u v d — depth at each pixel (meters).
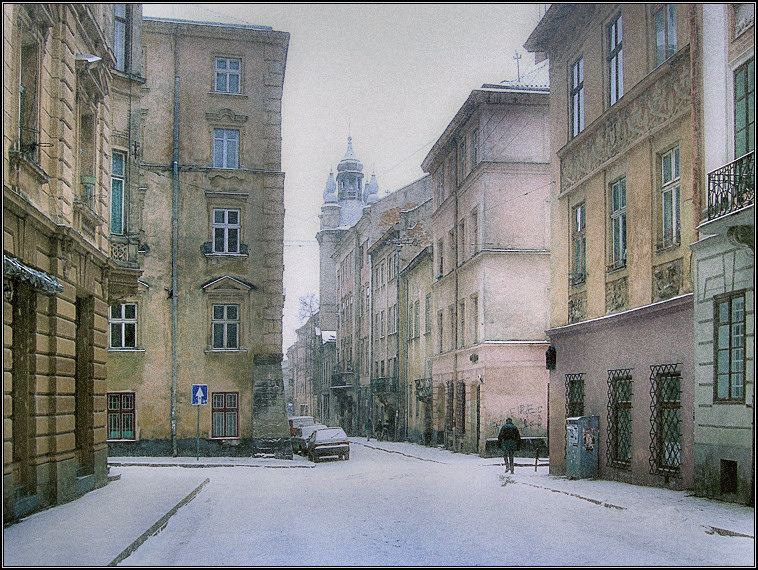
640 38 17.03
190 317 31.11
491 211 31.67
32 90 12.99
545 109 32.19
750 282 12.55
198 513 13.44
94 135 16.72
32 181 12.78
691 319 14.67
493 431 31.31
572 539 9.99
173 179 31.48
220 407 30.95
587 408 19.75
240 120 32.25
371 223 59.44
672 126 15.70
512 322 31.59
